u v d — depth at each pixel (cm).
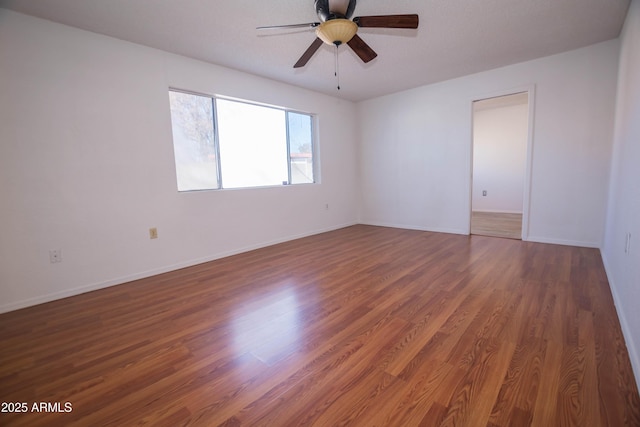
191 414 124
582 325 183
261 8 232
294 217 457
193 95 341
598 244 349
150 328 198
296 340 178
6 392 140
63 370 156
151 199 304
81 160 261
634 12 217
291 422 118
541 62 361
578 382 134
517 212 663
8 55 225
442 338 174
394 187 529
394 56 337
